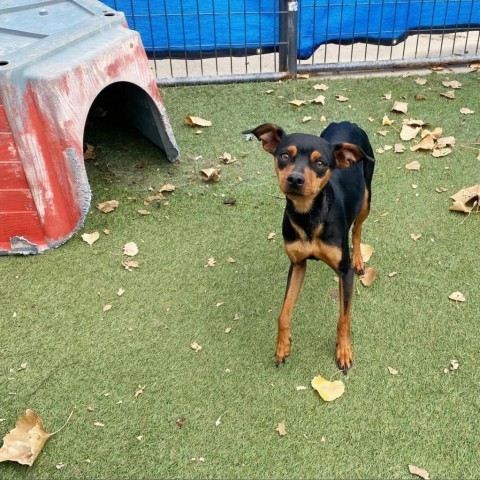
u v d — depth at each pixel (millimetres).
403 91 1656
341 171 905
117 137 1496
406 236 1136
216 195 1279
